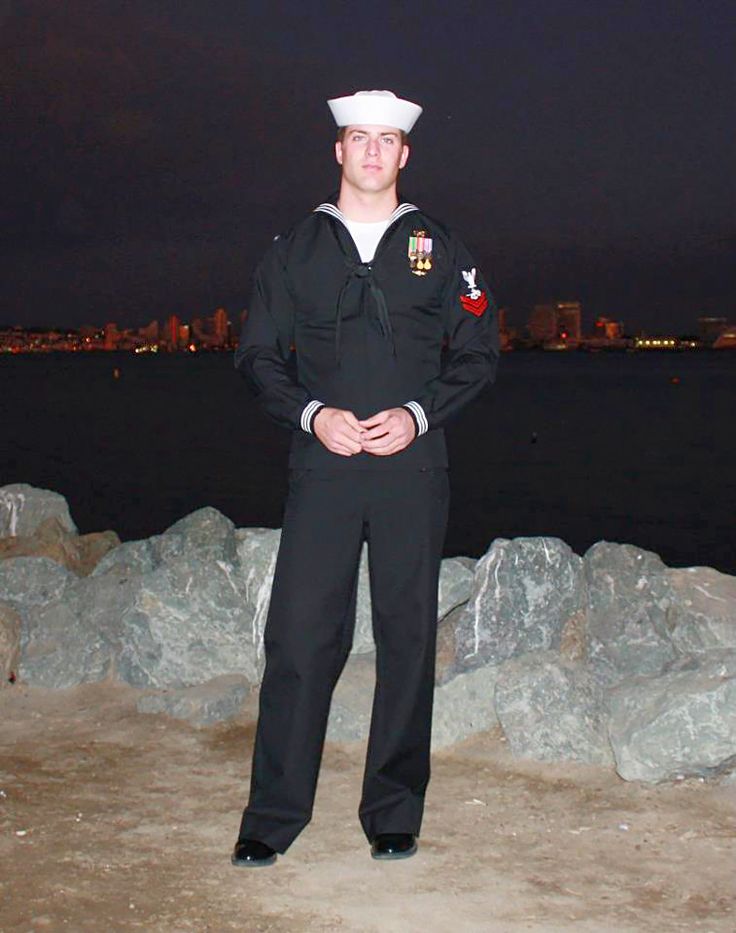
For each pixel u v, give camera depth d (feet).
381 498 12.52
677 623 16.89
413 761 12.84
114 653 18.20
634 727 14.71
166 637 17.75
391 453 12.23
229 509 101.81
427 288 12.66
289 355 13.15
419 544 12.58
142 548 20.10
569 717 15.23
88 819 13.74
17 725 16.75
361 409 12.62
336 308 12.61
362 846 13.05
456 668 16.46
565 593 16.72
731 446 167.22
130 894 11.97
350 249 12.62
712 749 14.24
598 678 16.39
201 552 18.86
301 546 12.57
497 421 219.61
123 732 16.44
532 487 121.39
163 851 12.94
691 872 12.44
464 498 113.60
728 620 16.83
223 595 18.10
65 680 17.92
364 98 12.41
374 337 12.61
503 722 15.37
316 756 12.77
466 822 13.65
